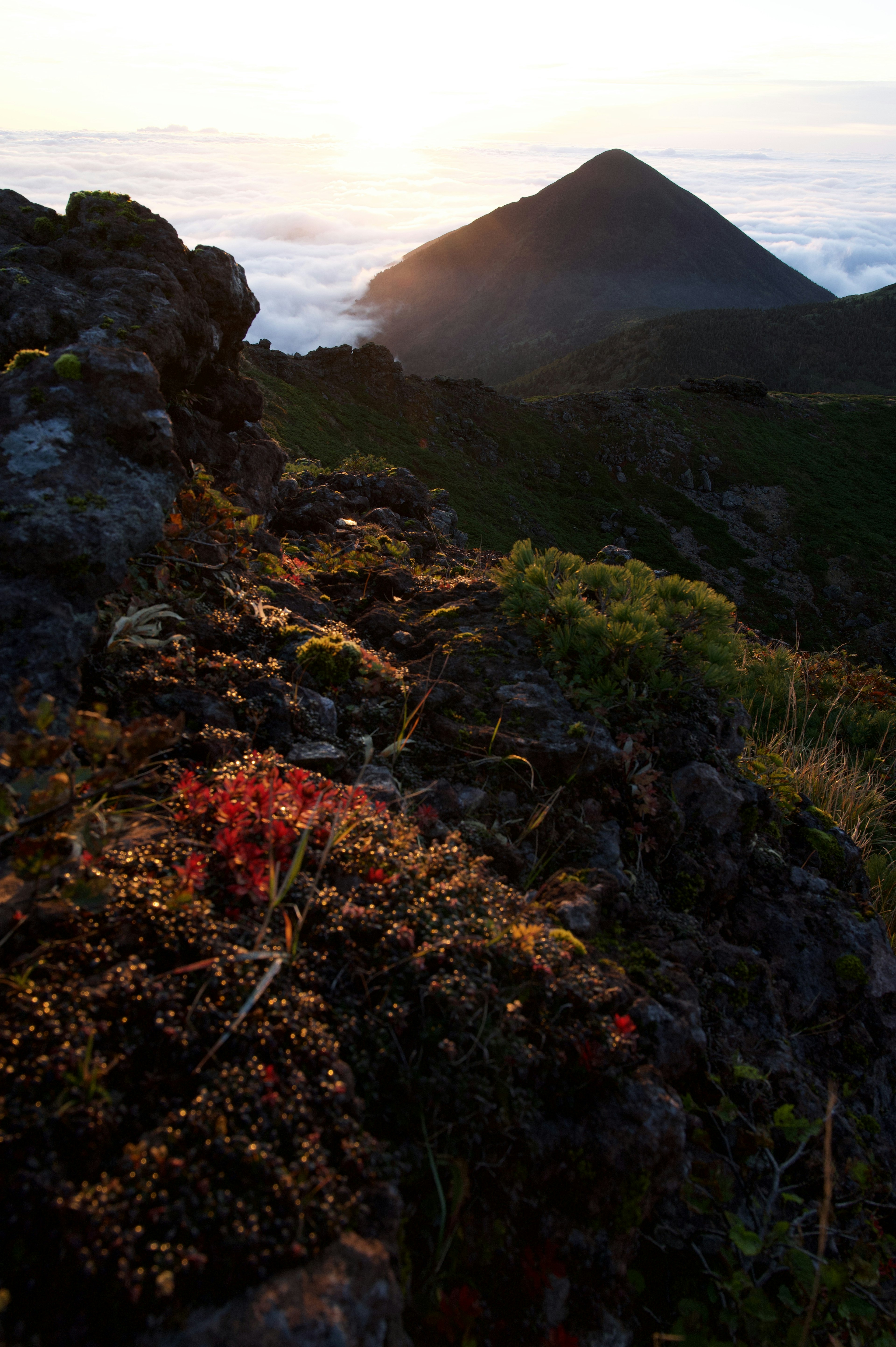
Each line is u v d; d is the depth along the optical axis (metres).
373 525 8.16
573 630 4.55
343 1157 1.84
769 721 8.59
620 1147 2.32
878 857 5.62
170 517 4.53
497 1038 2.20
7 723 2.65
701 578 93.19
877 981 3.79
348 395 91.75
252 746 3.38
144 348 4.63
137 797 2.66
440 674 4.50
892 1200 3.04
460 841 3.09
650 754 4.13
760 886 4.10
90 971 2.03
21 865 1.96
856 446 121.56
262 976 2.09
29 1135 1.63
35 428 3.39
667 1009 2.88
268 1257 1.58
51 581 3.05
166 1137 1.71
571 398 116.12
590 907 3.12
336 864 2.60
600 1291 2.25
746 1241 2.46
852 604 93.81
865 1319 2.40
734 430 118.00
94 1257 1.49
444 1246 1.98
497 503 86.06
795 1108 3.09
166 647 3.70
